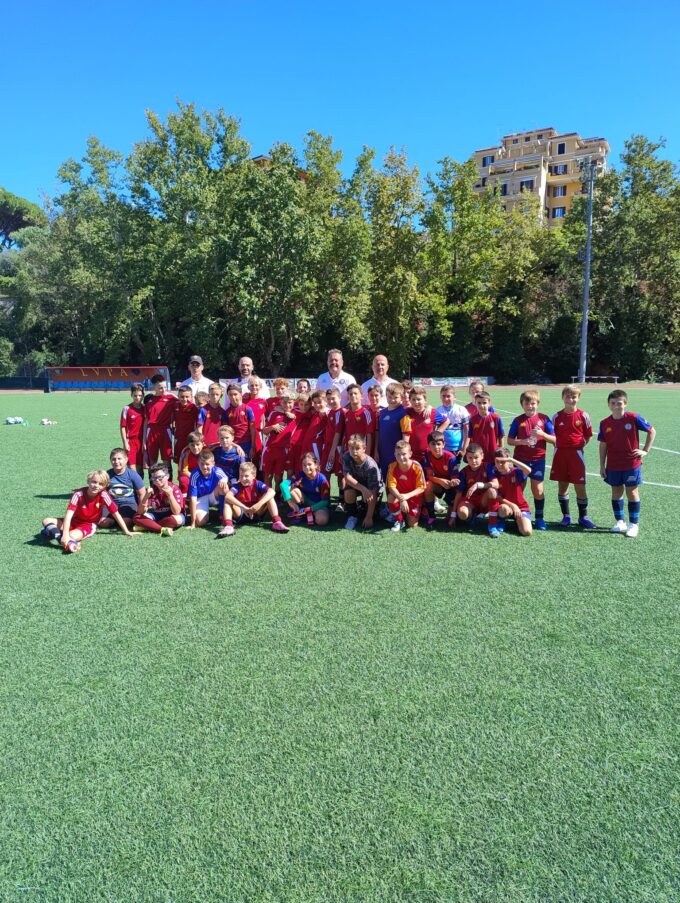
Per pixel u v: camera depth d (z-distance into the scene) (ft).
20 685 10.79
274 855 7.09
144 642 12.44
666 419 55.72
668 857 7.05
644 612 13.89
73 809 7.82
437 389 121.80
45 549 18.90
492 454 21.86
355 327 126.62
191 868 6.93
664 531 20.86
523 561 17.67
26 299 145.79
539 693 10.46
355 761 8.69
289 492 22.31
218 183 124.67
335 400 23.50
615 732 9.38
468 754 8.84
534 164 263.49
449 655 11.84
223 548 19.10
